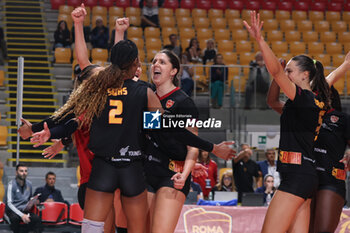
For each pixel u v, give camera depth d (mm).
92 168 3998
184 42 19984
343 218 7617
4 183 13445
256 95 11570
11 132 15695
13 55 18672
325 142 4602
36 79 17562
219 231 7996
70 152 14594
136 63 4117
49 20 20953
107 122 3930
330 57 19922
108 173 3930
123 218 4746
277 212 4305
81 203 4406
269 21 22062
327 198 4496
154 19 20828
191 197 9055
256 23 3977
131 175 3945
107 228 4434
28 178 13617
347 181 8328
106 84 3971
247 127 9031
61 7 21188
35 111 16547
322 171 4570
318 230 4461
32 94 17062
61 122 4020
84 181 4344
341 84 16672
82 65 4816
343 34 21828
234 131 8781
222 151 4531
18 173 10492
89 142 3963
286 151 4402
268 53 3990
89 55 18281
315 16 23219
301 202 4348
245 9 23297
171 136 4473
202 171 5086
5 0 21500
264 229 4328
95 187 3920
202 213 8055
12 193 10336
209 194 9625
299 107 4305
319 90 4504
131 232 4074
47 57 18859
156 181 4574
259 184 9781
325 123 4637
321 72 4531
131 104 3969
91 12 21641
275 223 4289
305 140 4363
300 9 23859
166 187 4461
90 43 18828
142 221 4039
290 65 4539
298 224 4461
